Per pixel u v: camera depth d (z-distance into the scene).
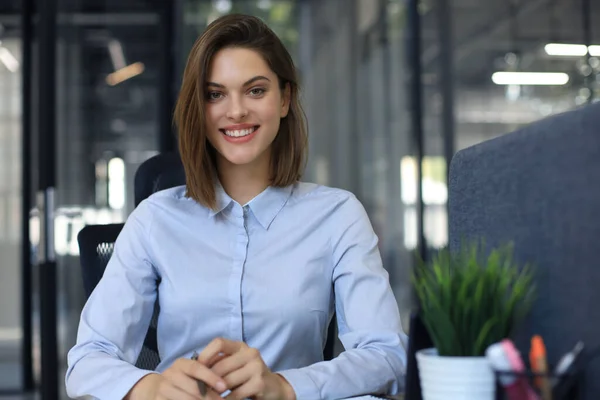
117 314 1.33
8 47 5.21
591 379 0.75
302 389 1.11
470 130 4.58
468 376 0.75
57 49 4.25
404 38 5.14
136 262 1.36
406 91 5.12
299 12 6.47
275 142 1.39
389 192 5.39
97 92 5.01
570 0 4.07
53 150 3.75
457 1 4.68
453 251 1.10
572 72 4.07
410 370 0.83
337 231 1.36
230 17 1.32
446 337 0.78
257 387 1.06
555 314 0.85
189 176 1.34
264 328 1.31
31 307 5.13
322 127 6.35
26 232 5.15
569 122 0.83
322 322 1.35
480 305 0.77
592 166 0.79
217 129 1.31
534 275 0.89
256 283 1.31
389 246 5.35
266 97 1.31
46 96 3.80
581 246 0.80
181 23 5.27
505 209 0.97
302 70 6.43
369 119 5.80
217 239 1.35
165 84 5.19
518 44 4.31
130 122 5.05
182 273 1.33
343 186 6.16
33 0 5.23
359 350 1.22
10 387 5.08
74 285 4.09
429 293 0.79
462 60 4.64
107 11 5.11
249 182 1.37
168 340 1.34
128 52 5.15
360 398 1.14
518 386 0.71
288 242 1.34
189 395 1.05
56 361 3.56
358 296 1.31
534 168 0.90
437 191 4.81
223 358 1.08
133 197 1.64
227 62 1.29
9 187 5.17
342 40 6.19
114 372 1.18
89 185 4.77
